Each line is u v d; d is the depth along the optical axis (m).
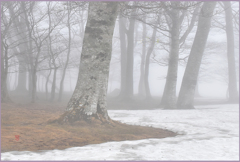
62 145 6.76
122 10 13.88
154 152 6.10
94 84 10.38
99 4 10.53
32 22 22.61
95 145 6.86
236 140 7.72
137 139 8.06
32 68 23.55
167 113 17.19
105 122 10.20
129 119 13.60
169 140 7.76
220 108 22.75
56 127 9.01
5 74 20.66
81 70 10.55
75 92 10.45
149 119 13.65
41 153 5.77
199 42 22.89
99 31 10.52
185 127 10.57
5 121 10.27
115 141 7.64
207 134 8.98
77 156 5.52
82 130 8.77
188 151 6.27
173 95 21.91
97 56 10.47
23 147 6.34
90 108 10.15
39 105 20.95
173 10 21.11
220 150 6.41
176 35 21.84
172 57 22.03
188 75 23.08
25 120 10.86
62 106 22.06
